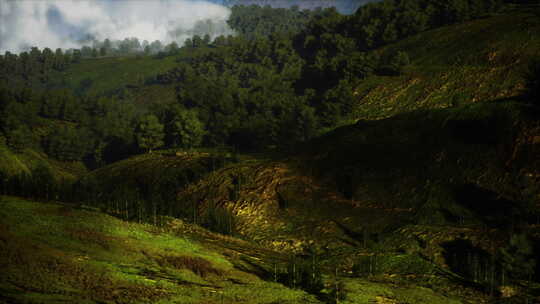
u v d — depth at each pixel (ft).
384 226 352.49
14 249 191.11
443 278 269.85
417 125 450.71
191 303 171.12
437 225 327.88
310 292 227.81
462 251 291.38
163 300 167.73
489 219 311.06
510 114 372.38
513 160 340.39
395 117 492.95
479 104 415.85
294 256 330.75
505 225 296.30
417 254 303.68
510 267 250.98
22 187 389.39
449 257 291.17
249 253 322.75
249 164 516.32
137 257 234.17
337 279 262.26
